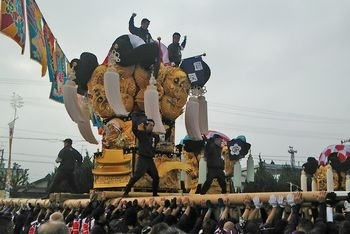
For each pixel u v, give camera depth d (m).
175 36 21.30
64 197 18.12
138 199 12.91
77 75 19.78
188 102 20.00
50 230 5.20
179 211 11.25
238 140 22.67
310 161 23.11
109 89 17.95
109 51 19.36
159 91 19.89
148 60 18.92
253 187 38.41
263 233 8.49
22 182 69.00
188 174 20.73
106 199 15.40
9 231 7.62
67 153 20.11
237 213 10.84
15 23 18.55
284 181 57.53
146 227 9.20
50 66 22.53
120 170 18.19
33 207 18.22
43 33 21.39
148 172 15.95
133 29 20.55
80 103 19.91
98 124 20.97
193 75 20.75
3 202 22.11
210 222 9.22
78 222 13.09
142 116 16.44
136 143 18.28
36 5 20.56
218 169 16.72
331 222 7.90
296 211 8.71
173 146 20.28
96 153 18.94
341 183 26.94
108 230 10.31
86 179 31.95
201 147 19.61
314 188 25.73
